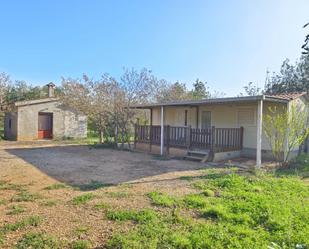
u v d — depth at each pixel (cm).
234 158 1295
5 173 918
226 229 435
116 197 610
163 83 2670
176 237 398
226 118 1452
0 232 414
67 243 383
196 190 678
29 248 366
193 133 1323
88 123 2648
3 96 2308
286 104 1184
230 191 661
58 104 2473
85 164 1119
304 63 2277
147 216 481
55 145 1956
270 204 547
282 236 411
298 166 1063
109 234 414
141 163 1153
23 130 2316
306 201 591
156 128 1542
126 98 1838
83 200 582
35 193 655
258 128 1040
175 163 1158
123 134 1777
